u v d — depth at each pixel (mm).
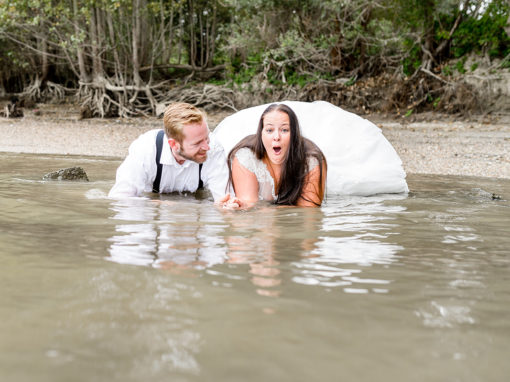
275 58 19234
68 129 14516
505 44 17172
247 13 18781
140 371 1115
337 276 1878
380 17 18188
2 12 16672
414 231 2795
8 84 25266
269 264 2018
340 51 18453
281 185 3879
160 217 3082
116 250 2189
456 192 4781
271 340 1294
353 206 3805
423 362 1198
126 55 20625
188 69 22703
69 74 24500
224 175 4098
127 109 19422
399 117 16875
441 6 16547
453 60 17531
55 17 19641
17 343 1253
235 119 5141
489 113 16000
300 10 18203
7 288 1659
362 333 1356
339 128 4961
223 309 1499
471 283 1829
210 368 1134
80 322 1385
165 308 1498
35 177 5098
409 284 1801
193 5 23000
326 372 1132
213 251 2209
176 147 3854
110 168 6277
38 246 2240
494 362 1205
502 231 2838
